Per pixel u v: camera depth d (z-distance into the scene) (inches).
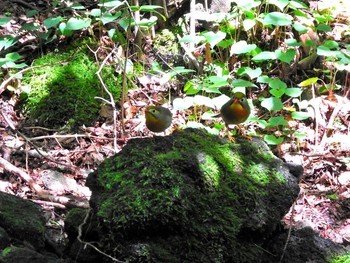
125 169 60.7
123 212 57.0
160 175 58.7
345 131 99.6
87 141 95.3
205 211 58.2
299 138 94.9
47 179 83.6
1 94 101.7
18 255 56.4
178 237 57.4
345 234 82.1
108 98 101.8
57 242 65.1
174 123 97.8
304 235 62.9
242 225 59.0
